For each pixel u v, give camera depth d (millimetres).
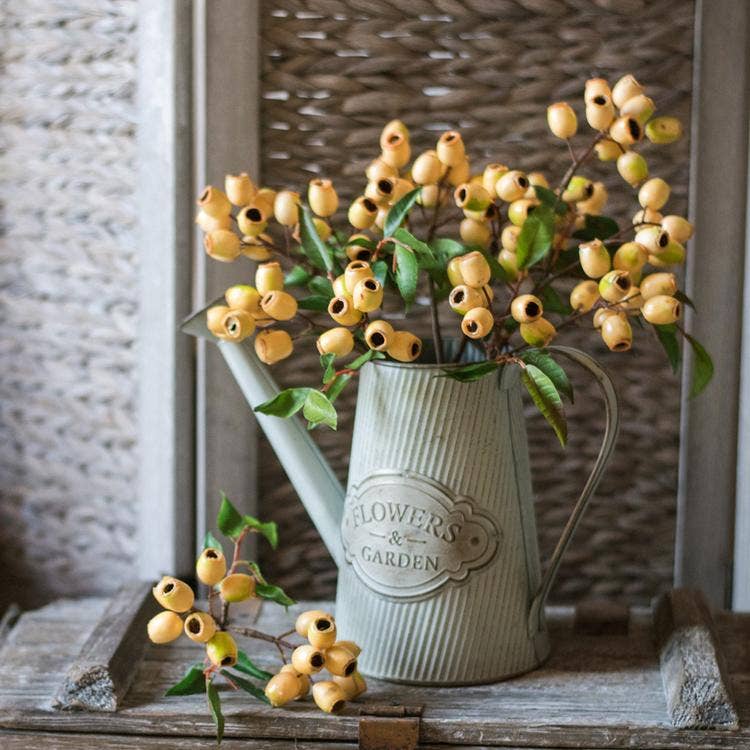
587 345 1534
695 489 1540
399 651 1384
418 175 1374
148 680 1397
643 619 1510
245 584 1365
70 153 1570
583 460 1559
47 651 1441
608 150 1376
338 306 1316
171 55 1503
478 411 1364
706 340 1518
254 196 1400
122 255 1564
